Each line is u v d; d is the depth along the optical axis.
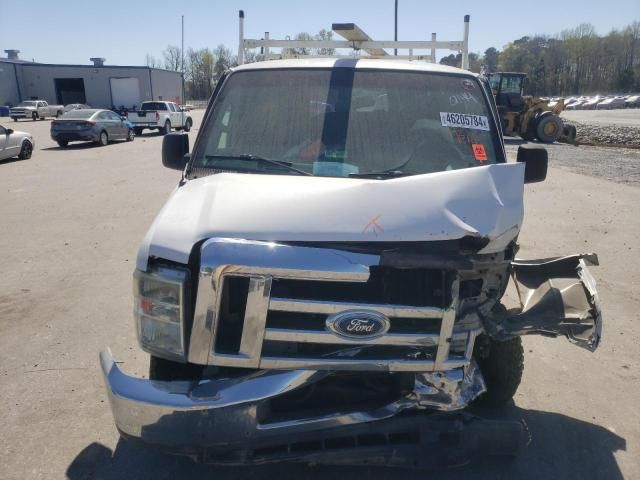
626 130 30.27
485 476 3.32
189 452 2.69
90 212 10.30
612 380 4.45
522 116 26.12
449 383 2.76
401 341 2.66
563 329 3.10
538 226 9.34
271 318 2.64
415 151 3.60
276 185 3.07
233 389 2.62
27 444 3.57
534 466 3.41
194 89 84.12
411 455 2.93
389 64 4.12
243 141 3.73
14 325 5.32
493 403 3.96
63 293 6.17
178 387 2.66
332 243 2.63
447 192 2.82
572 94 106.00
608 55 107.25
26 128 36.50
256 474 3.31
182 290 2.61
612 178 14.45
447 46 5.99
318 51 6.42
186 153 4.13
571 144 25.64
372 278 2.70
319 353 2.70
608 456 3.51
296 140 3.67
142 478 3.28
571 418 3.91
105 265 7.18
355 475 3.31
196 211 2.86
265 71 4.07
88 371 4.47
